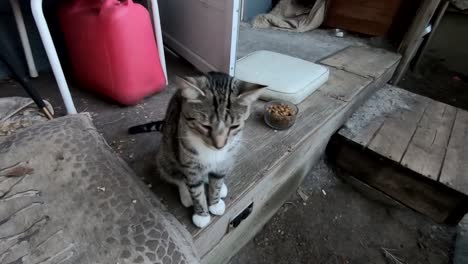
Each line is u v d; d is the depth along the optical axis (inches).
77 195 33.7
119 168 38.2
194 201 35.6
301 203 68.2
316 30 116.8
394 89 90.1
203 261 42.3
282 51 94.7
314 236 61.6
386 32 106.7
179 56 77.0
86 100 57.9
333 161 76.7
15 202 32.3
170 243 31.1
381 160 64.8
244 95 32.3
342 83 74.3
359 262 57.4
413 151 65.4
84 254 28.8
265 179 46.6
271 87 61.9
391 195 69.2
